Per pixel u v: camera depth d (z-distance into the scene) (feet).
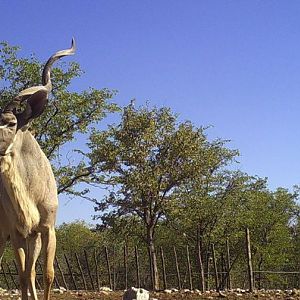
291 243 161.27
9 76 93.61
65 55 25.88
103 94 97.50
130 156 101.81
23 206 25.12
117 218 106.63
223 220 123.75
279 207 155.43
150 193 103.55
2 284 120.78
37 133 94.02
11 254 133.18
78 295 55.26
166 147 104.94
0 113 24.47
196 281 127.24
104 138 101.91
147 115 104.42
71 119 96.84
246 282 145.07
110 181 100.22
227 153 117.19
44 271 25.98
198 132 106.52
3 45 93.35
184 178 105.09
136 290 42.45
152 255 104.17
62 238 205.16
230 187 128.16
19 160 25.31
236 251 140.77
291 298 48.14
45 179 26.20
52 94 94.99
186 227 121.29
